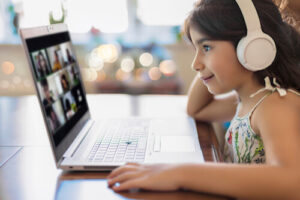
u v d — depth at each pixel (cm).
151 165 56
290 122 56
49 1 200
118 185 55
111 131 82
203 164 53
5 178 62
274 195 48
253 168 50
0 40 210
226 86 68
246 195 48
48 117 64
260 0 66
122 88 195
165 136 78
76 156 66
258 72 67
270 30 65
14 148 77
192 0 200
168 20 207
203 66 68
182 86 198
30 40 64
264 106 63
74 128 78
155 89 194
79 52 208
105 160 64
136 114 100
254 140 68
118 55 202
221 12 63
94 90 197
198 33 65
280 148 52
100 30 209
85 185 58
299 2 76
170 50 203
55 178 61
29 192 56
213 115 94
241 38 62
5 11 207
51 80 71
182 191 52
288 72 68
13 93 216
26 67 211
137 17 207
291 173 48
